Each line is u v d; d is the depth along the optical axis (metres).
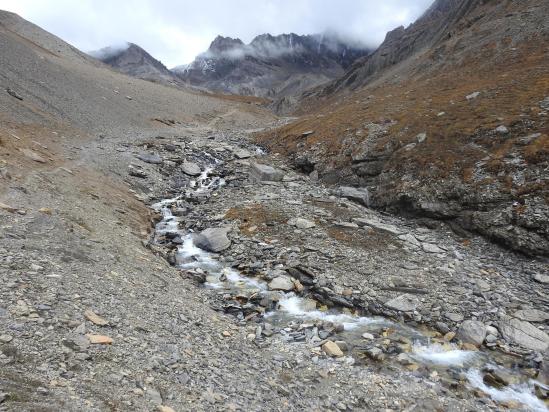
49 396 7.70
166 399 9.34
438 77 69.19
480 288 20.23
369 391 12.69
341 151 42.72
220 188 37.72
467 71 64.44
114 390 8.85
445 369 14.56
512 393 13.62
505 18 80.94
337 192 36.16
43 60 66.94
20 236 15.27
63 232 17.27
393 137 39.31
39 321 10.30
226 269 21.97
